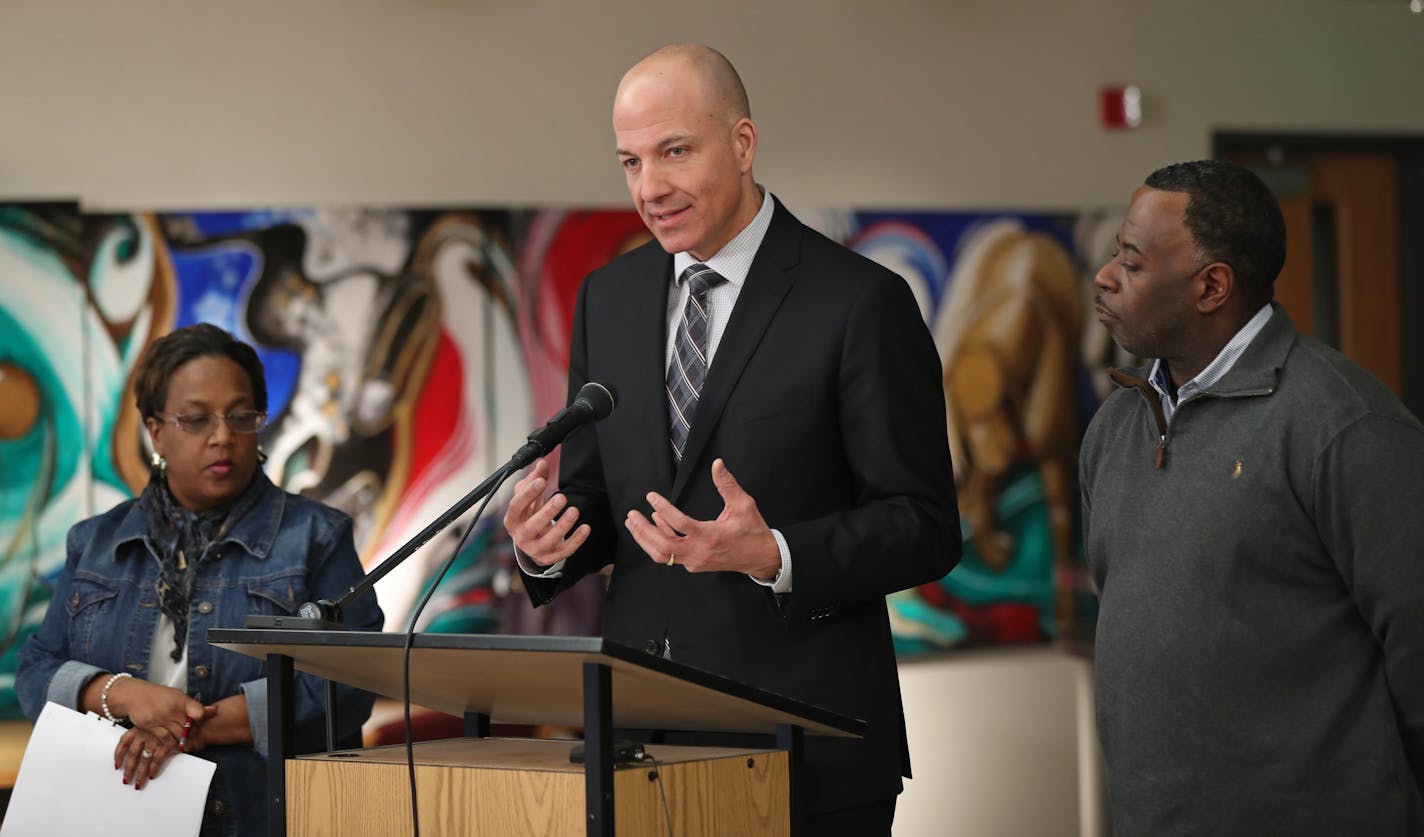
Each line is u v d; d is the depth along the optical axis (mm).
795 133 13531
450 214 12438
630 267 7023
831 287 6445
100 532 7797
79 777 6957
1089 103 14383
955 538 6379
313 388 12047
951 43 14023
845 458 6422
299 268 12070
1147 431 6410
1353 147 15484
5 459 11336
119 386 11609
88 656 7500
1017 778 13477
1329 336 15461
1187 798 5969
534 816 4727
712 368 6430
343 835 5219
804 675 6152
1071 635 13664
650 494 5516
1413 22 15500
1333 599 5887
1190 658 5988
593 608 12484
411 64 12641
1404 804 5754
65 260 11570
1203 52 14820
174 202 12062
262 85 12305
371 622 7695
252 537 7613
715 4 13383
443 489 12281
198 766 6969
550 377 12609
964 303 13594
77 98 11914
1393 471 5637
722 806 5094
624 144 6367
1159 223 6086
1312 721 5828
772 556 5668
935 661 13359
